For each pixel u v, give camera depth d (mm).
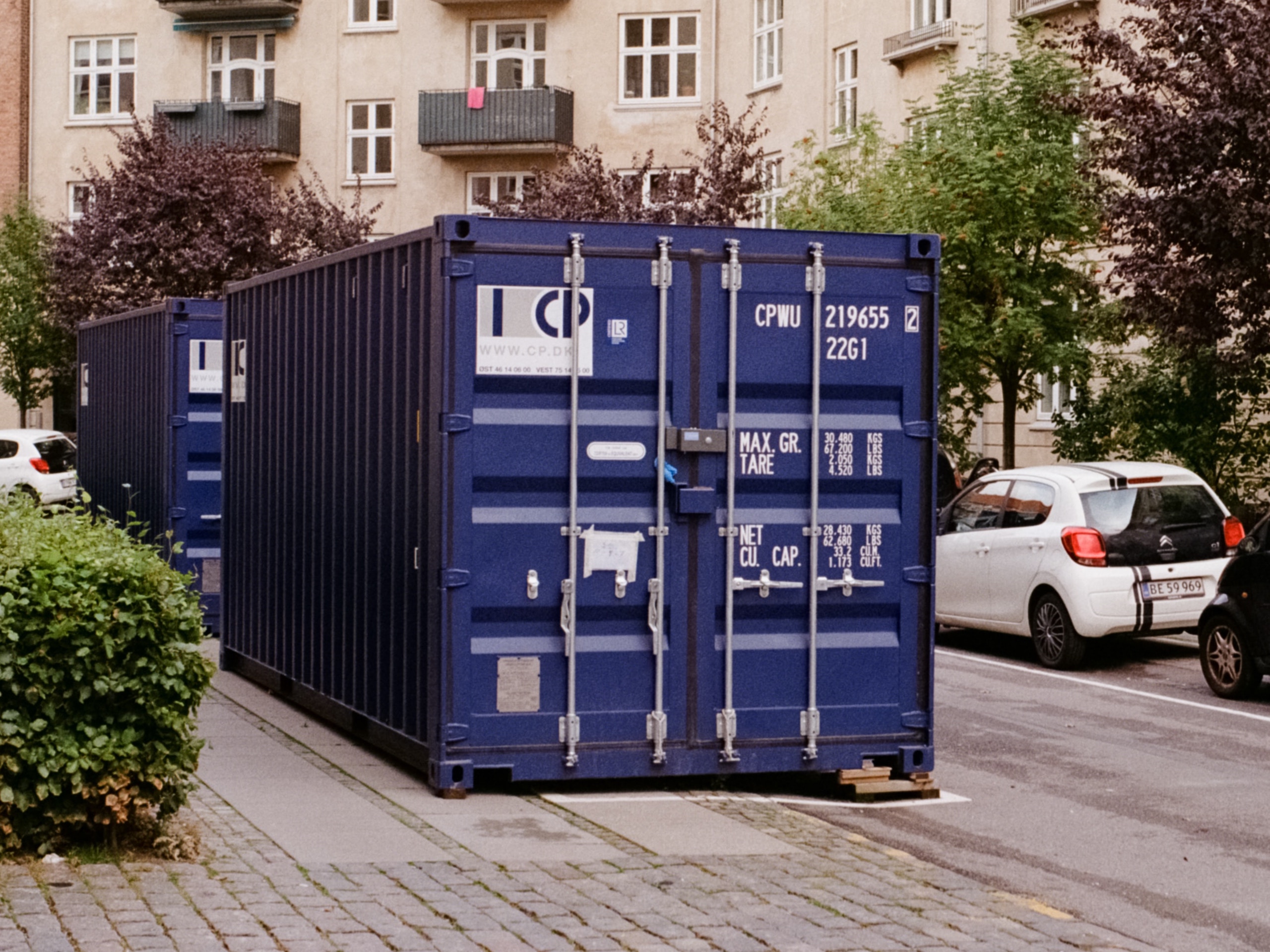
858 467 9383
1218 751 11250
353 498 10867
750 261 9195
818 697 9352
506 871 7223
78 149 46875
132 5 46188
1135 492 15562
